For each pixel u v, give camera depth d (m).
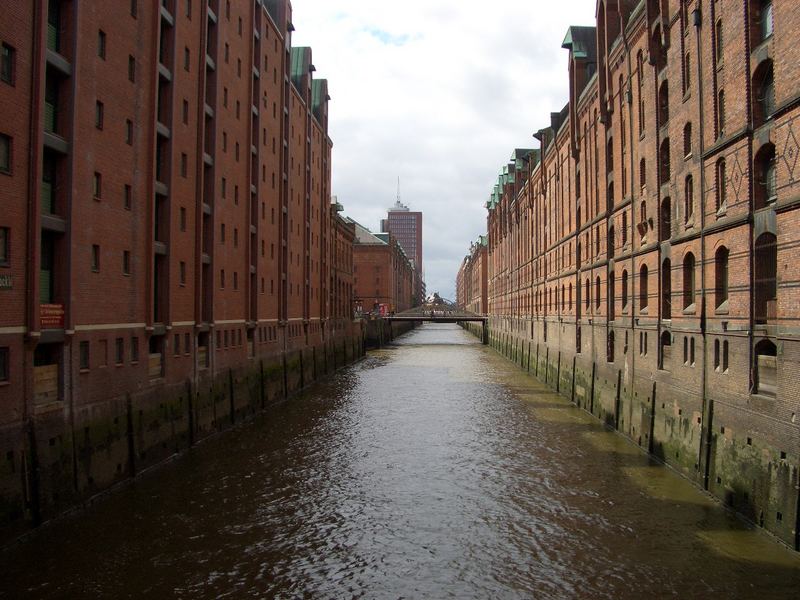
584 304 39.28
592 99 37.66
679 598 13.86
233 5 34.78
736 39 18.81
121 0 22.53
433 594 14.42
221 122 33.00
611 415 32.44
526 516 19.28
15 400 16.66
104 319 21.28
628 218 30.34
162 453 25.39
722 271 20.30
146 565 15.69
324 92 63.41
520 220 70.25
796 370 15.41
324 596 14.30
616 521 18.58
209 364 31.19
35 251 17.30
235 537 17.64
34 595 13.98
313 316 56.50
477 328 135.62
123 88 22.75
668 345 25.12
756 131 17.78
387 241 140.50
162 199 26.53
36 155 17.42
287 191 46.84
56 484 18.20
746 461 17.97
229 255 34.50
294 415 37.00
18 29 16.89
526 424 33.62
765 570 14.93
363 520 19.09
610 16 33.75
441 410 38.31
